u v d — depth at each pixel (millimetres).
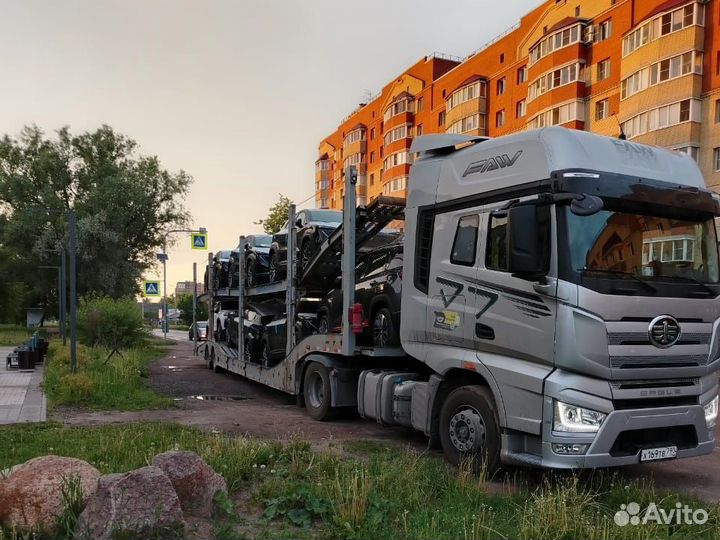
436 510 4707
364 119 66125
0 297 44125
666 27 28844
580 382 5086
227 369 14805
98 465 5621
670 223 5641
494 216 5988
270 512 4508
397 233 9070
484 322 5973
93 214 36875
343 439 7820
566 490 4848
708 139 27547
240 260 13688
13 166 38594
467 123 46000
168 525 3846
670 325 5305
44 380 12617
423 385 6863
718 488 5969
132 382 12203
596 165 5520
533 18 40594
